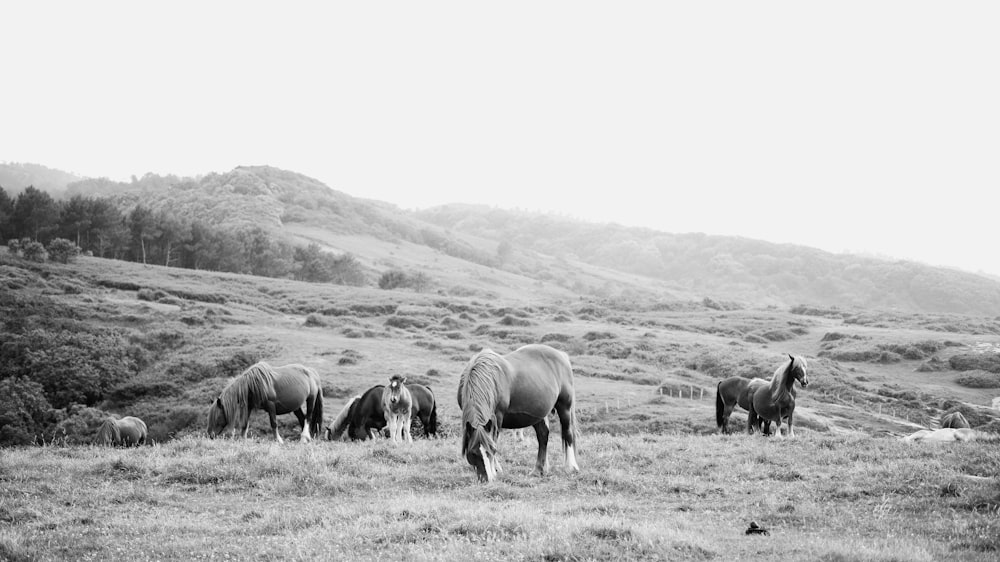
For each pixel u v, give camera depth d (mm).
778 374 22906
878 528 10977
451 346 60781
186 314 67438
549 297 184250
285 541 9648
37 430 39719
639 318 91000
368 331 65938
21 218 117188
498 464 14961
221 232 139750
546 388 14625
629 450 18031
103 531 10141
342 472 14711
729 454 17703
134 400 45438
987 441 20234
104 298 73312
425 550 9047
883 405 51594
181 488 13602
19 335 51562
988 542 9789
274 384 22484
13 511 11141
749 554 9336
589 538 9414
